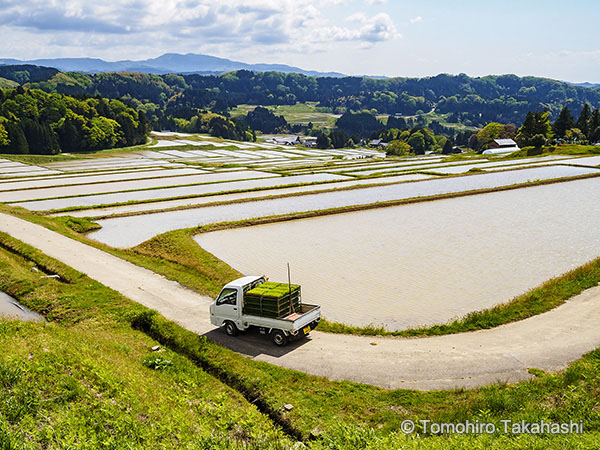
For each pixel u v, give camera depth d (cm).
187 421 1249
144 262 3234
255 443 1197
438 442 1149
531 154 11138
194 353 1852
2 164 11569
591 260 3070
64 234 3928
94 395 1368
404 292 2578
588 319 2111
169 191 6247
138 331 2139
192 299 2527
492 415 1355
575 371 1580
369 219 4416
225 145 19050
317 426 1359
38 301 2502
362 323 2183
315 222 4347
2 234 3822
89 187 6781
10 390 1305
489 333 2012
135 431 1173
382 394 1527
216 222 4344
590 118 15138
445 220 4300
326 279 2806
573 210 4612
